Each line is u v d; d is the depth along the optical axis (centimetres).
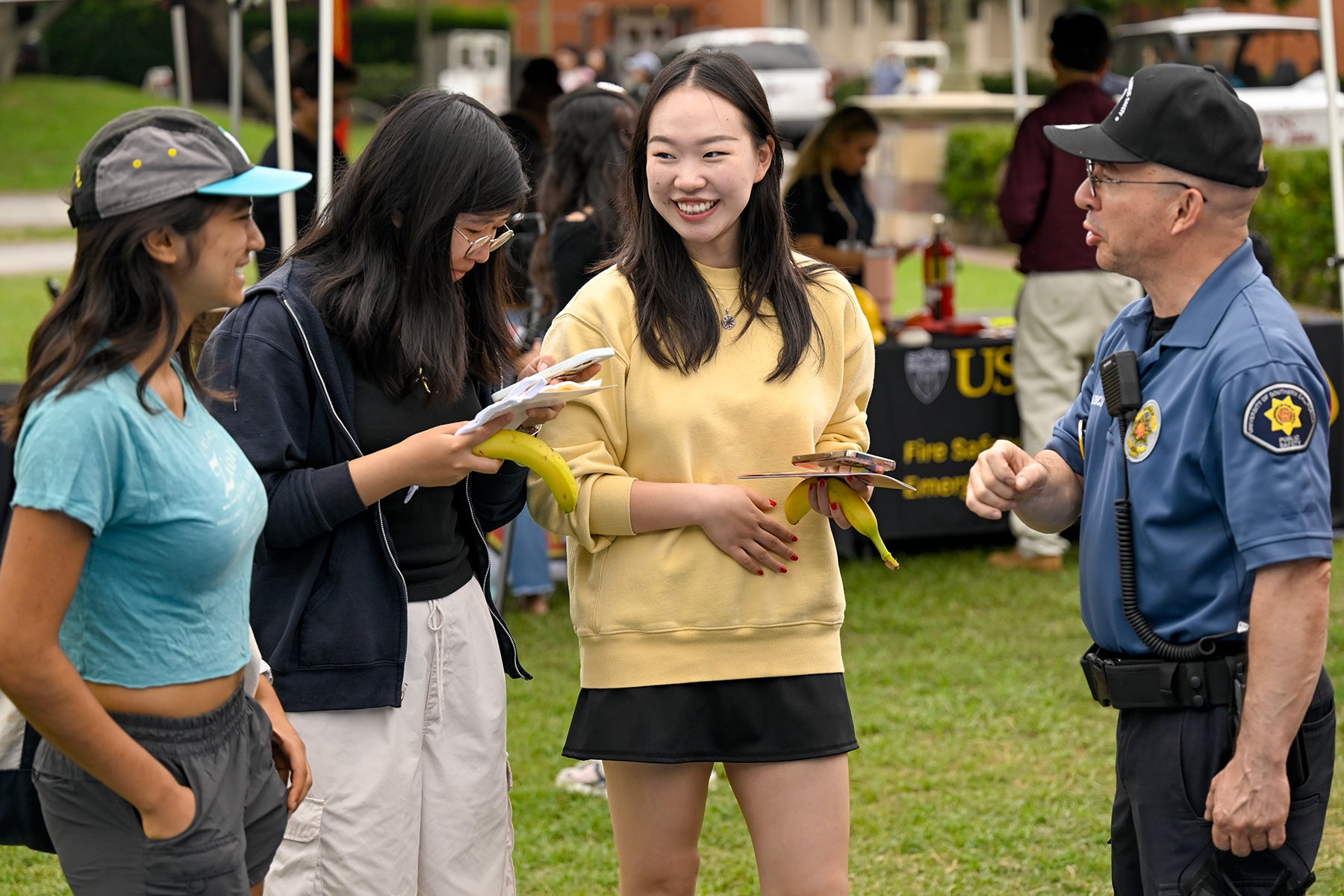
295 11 2578
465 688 223
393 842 214
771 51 2409
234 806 178
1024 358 556
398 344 211
